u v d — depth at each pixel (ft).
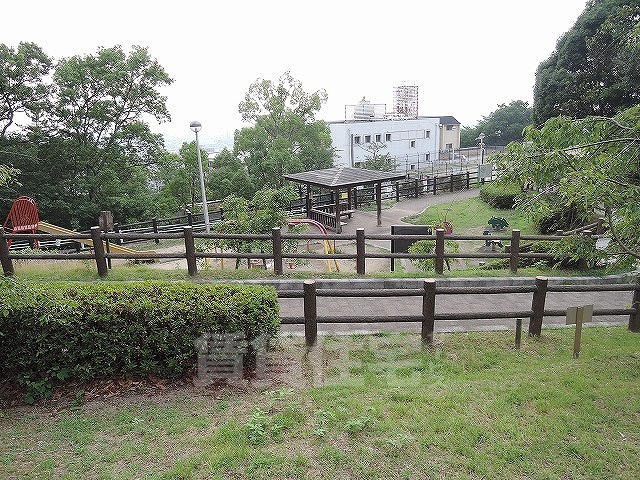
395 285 25.41
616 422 12.24
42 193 64.75
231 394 14.20
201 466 10.64
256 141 79.51
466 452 11.04
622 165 14.07
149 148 73.51
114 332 14.33
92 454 11.23
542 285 18.48
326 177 53.06
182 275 25.44
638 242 16.07
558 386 14.24
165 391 14.37
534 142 15.19
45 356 14.23
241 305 14.70
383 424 12.08
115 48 67.26
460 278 26.12
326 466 10.60
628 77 52.29
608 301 25.13
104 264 24.76
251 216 33.27
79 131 67.87
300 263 34.14
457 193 77.82
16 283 15.17
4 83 58.59
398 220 58.23
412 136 134.92
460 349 17.79
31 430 12.39
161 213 69.87
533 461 10.79
